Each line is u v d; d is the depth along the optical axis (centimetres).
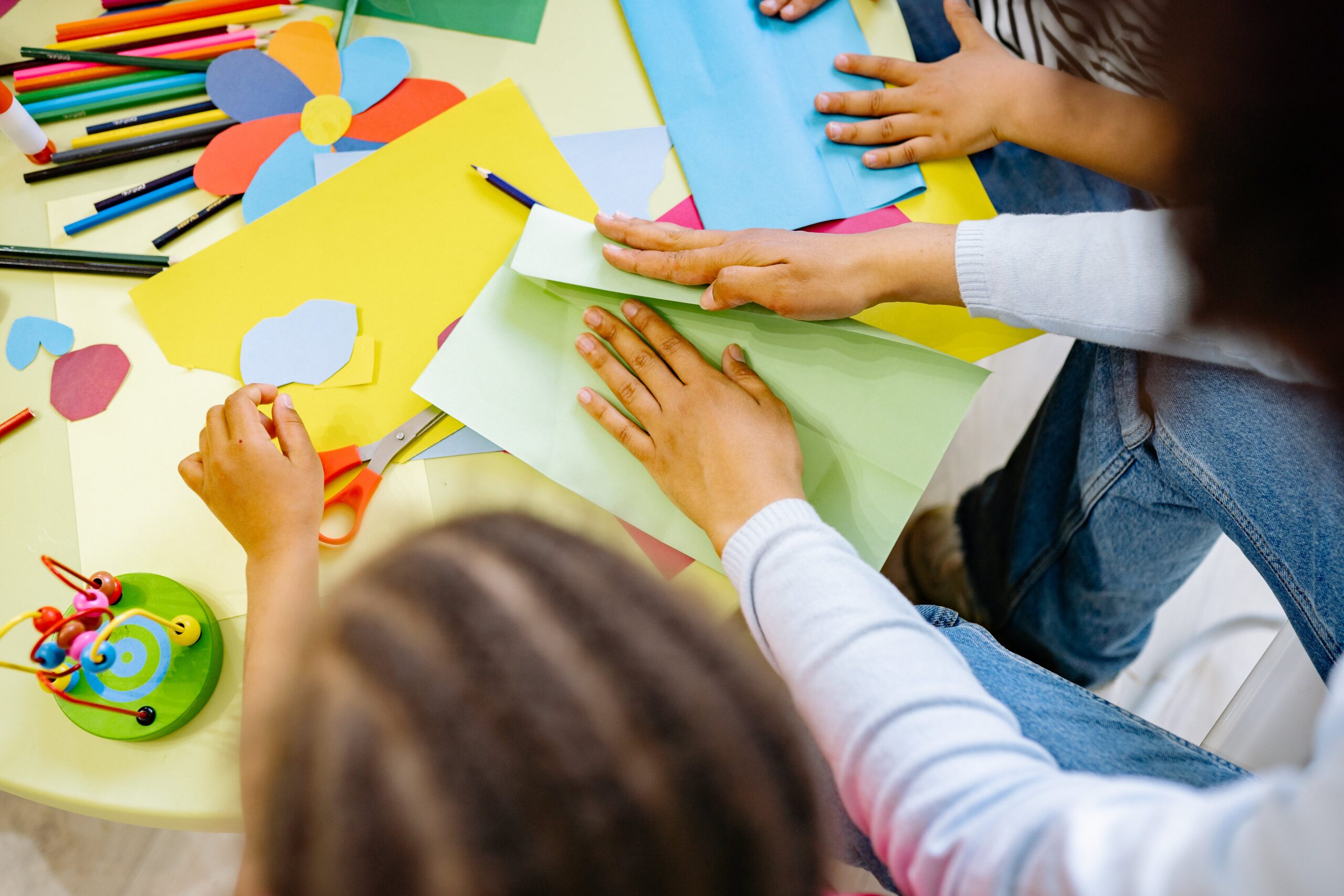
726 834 24
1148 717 116
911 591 113
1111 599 96
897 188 67
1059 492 94
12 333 63
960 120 67
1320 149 23
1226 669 116
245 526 55
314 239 65
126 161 67
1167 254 54
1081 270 58
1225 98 23
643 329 61
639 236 61
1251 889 25
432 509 60
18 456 60
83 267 64
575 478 60
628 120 68
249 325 63
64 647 54
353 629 26
